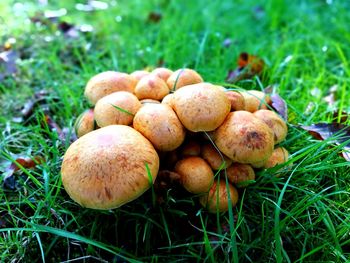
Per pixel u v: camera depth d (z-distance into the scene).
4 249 0.16
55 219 0.17
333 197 0.18
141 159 0.14
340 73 0.30
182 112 0.16
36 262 0.16
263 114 0.18
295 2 0.45
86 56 0.34
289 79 0.29
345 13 0.41
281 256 0.15
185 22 0.41
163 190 0.17
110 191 0.14
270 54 0.34
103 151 0.14
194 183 0.16
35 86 0.30
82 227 0.16
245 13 0.46
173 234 0.17
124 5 0.49
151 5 0.50
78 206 0.17
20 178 0.19
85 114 0.19
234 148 0.15
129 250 0.17
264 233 0.16
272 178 0.17
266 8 0.44
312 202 0.16
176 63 0.31
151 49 0.35
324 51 0.33
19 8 0.42
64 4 0.47
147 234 0.16
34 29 0.38
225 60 0.32
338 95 0.27
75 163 0.14
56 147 0.20
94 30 0.40
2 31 0.36
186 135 0.17
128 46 0.36
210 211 0.16
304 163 0.18
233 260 0.15
